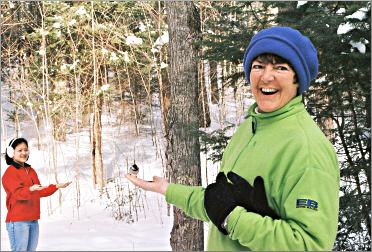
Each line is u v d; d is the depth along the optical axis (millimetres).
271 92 1402
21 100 9898
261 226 1250
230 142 1721
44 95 9180
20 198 4102
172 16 5246
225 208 1333
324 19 3430
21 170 4242
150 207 8242
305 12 3762
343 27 3312
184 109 5188
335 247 3688
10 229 4145
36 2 9555
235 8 4398
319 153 1300
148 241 6000
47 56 9578
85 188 9133
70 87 10016
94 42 9492
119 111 11539
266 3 4102
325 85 3879
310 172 1263
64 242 5656
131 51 9383
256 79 1424
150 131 11234
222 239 1462
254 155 1399
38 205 4266
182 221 5234
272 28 1445
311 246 1212
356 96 3893
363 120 3887
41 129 10500
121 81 10664
